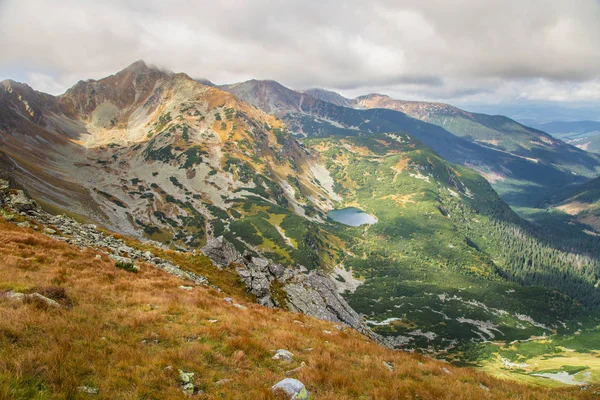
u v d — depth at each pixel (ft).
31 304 43.98
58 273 66.90
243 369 42.75
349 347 65.46
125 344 41.86
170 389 33.55
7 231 86.74
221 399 33.81
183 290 85.61
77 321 44.88
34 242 84.89
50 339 36.78
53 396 27.32
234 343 49.14
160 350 42.88
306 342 61.36
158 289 77.51
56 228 114.42
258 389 36.32
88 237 116.78
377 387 44.55
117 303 59.72
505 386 59.31
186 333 50.93
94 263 84.69
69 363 32.78
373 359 60.34
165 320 55.77
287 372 43.93
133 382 33.24
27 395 26.71
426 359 73.51
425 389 47.21
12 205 115.75
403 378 52.01
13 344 33.55
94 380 31.94
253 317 74.23
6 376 27.43
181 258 138.31
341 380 43.06
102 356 36.73
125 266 90.74
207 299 79.36
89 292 60.49
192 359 41.73
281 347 54.70
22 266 66.64
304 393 36.42
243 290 140.97
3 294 46.19
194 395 33.73
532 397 53.42
